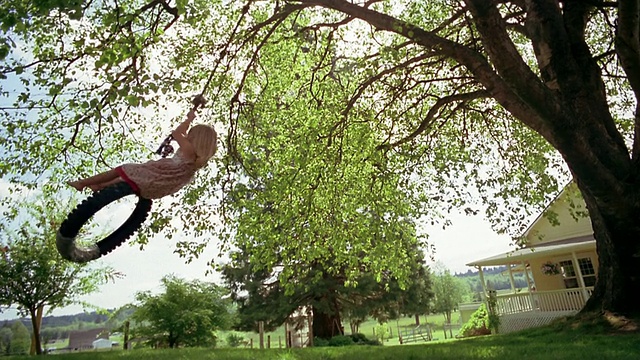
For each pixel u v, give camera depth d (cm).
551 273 2169
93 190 278
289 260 1127
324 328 2345
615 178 745
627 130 1313
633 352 608
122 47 515
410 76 1218
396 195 1314
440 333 3991
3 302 1694
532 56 1515
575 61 862
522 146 1483
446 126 1517
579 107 820
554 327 1034
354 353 793
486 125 1493
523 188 1445
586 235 2105
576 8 953
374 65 905
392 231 1259
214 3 1130
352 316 2491
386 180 1259
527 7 894
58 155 1018
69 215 256
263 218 1136
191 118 322
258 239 1111
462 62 774
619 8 778
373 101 1248
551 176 1386
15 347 2656
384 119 1278
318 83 1199
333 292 2255
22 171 925
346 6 834
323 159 1152
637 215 798
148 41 661
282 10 975
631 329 820
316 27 1036
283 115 1195
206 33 1152
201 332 1944
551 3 860
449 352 723
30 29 689
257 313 2266
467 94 1105
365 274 2205
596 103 884
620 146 855
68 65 718
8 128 715
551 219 1380
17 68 555
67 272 1830
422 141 1421
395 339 3828
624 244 859
